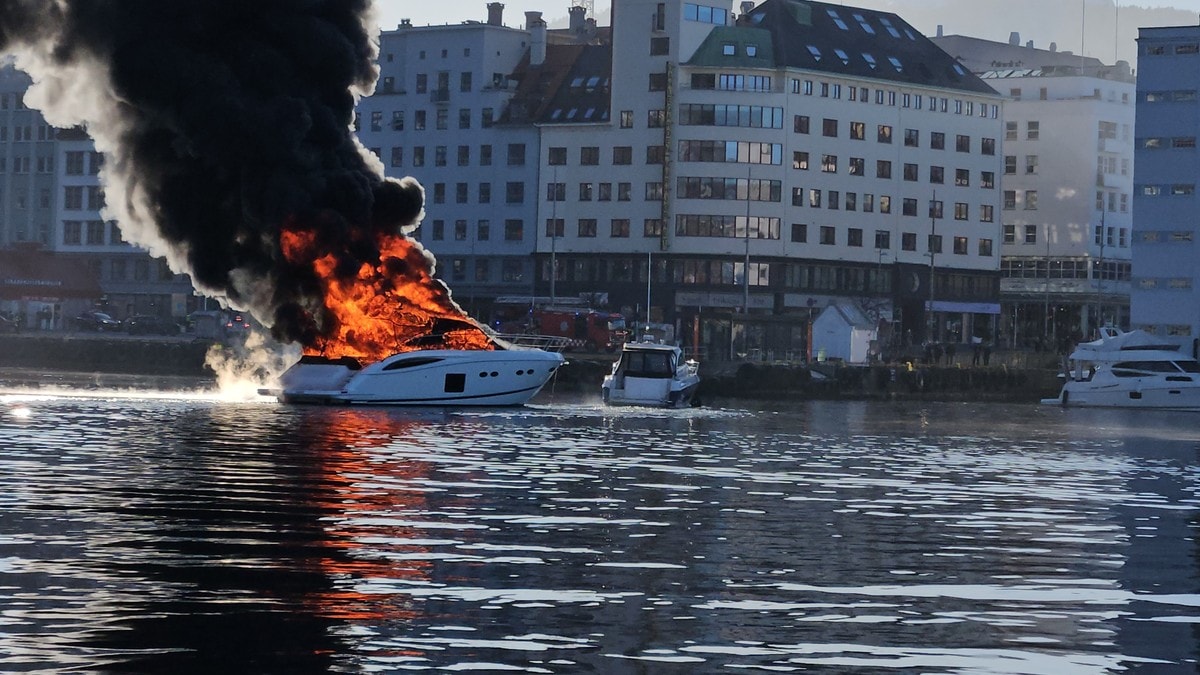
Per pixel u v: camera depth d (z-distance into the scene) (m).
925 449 57.66
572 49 167.38
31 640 18.91
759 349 132.62
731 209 154.62
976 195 167.62
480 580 23.55
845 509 34.75
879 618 21.39
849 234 159.75
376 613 20.86
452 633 19.81
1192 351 126.75
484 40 165.38
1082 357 104.12
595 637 19.80
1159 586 24.42
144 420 57.53
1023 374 121.69
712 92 154.50
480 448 49.25
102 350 121.19
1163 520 33.97
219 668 17.81
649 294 156.12
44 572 23.22
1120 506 37.00
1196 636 20.50
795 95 155.75
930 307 156.12
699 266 155.25
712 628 20.48
